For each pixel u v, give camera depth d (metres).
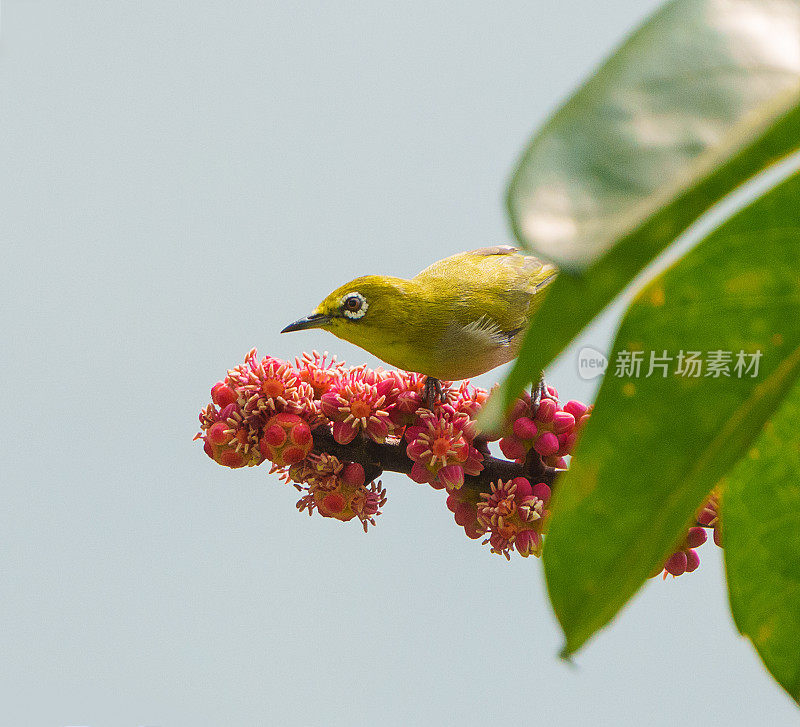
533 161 0.70
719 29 0.79
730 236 1.04
